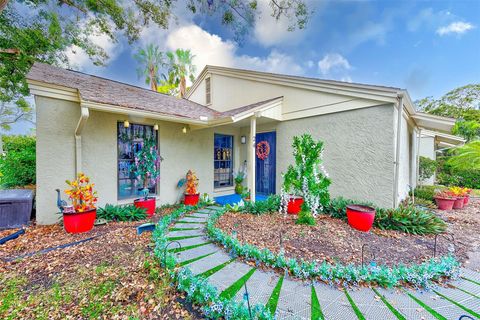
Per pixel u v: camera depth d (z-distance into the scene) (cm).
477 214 600
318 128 621
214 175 841
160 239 360
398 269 266
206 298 212
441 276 267
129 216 511
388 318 201
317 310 212
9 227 445
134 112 496
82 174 441
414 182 832
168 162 678
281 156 725
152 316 206
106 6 658
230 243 347
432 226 417
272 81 748
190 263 308
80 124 450
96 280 263
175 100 859
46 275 276
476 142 1085
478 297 233
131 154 608
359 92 532
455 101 1941
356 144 542
